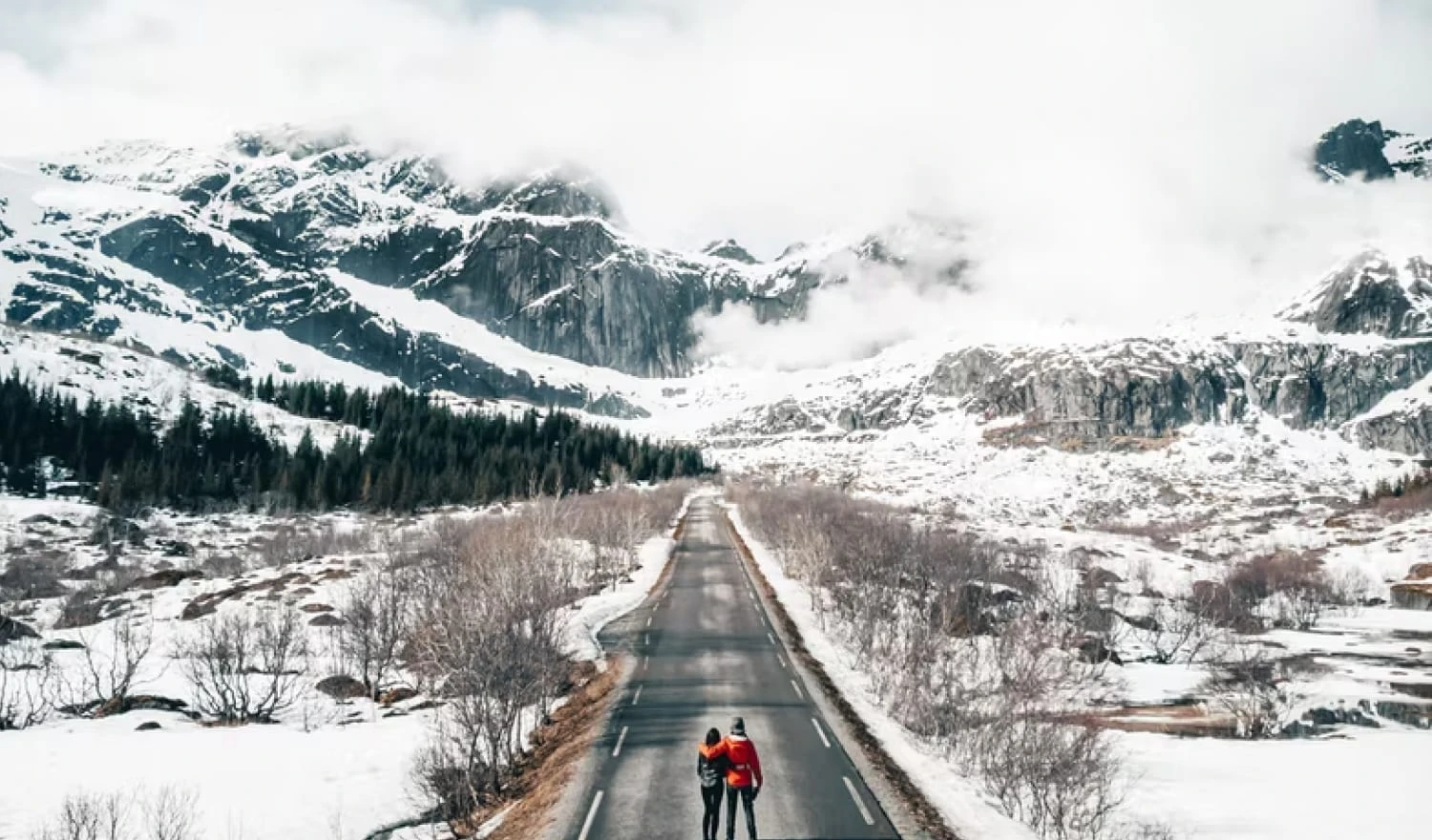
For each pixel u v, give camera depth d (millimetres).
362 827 26734
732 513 159750
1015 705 34094
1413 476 176875
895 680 42531
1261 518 175875
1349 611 89938
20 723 38906
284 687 43406
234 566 88125
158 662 51750
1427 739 44156
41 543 95250
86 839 24562
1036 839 24938
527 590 40562
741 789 21562
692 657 51281
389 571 61031
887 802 27000
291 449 182625
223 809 27453
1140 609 78000
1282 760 39438
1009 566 83500
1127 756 39562
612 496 136125
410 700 44938
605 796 27078
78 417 152250
